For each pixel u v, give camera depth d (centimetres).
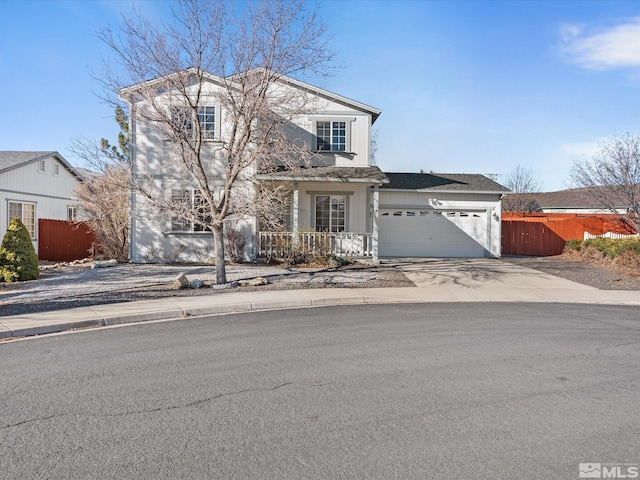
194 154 1233
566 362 635
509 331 820
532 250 2297
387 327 845
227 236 1744
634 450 389
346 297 1123
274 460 368
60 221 2116
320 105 1820
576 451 387
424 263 1827
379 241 2109
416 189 2072
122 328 836
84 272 1496
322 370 593
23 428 423
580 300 1181
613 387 538
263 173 1636
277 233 1736
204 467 357
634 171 1962
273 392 516
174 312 945
